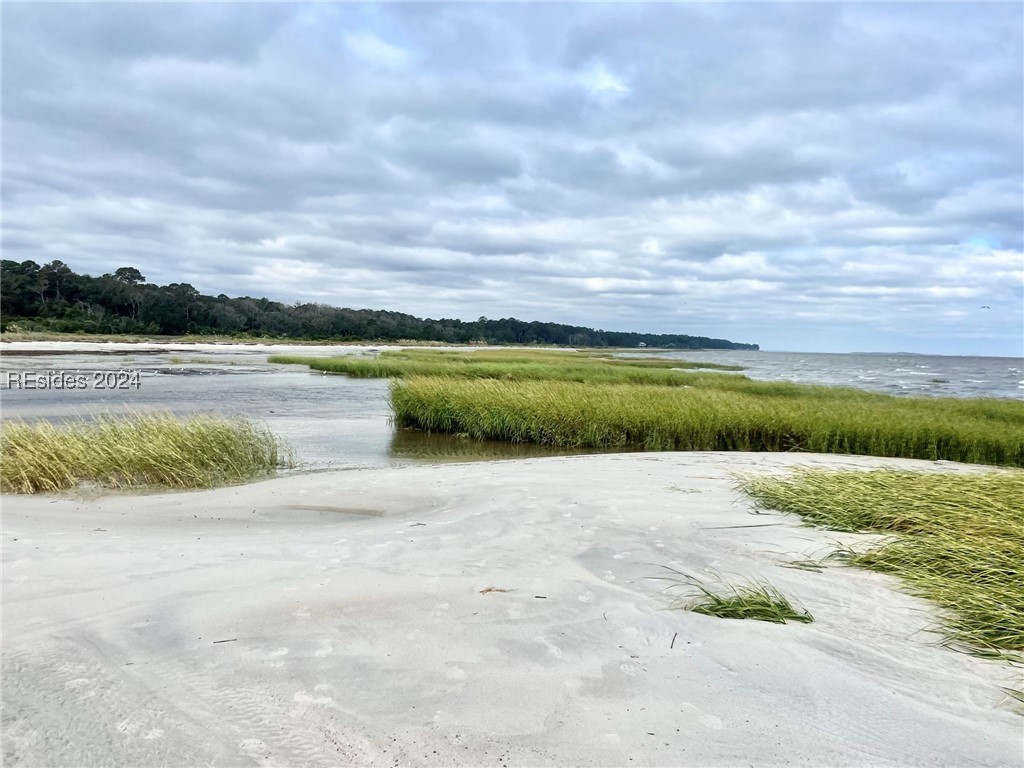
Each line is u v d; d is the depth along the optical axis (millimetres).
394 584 3818
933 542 4250
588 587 3775
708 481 7406
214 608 3441
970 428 12641
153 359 43531
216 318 101125
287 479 8375
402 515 6168
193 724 2312
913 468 9531
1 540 5020
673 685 2582
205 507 6637
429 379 17688
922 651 2943
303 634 3088
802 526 5164
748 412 13977
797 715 2361
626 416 13805
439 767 2037
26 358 39406
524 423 13984
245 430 10172
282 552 4598
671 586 3805
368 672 2689
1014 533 4289
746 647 2953
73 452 8336
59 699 2500
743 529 5094
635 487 6934
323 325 116125
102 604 3525
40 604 3533
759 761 2066
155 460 8172
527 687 2557
